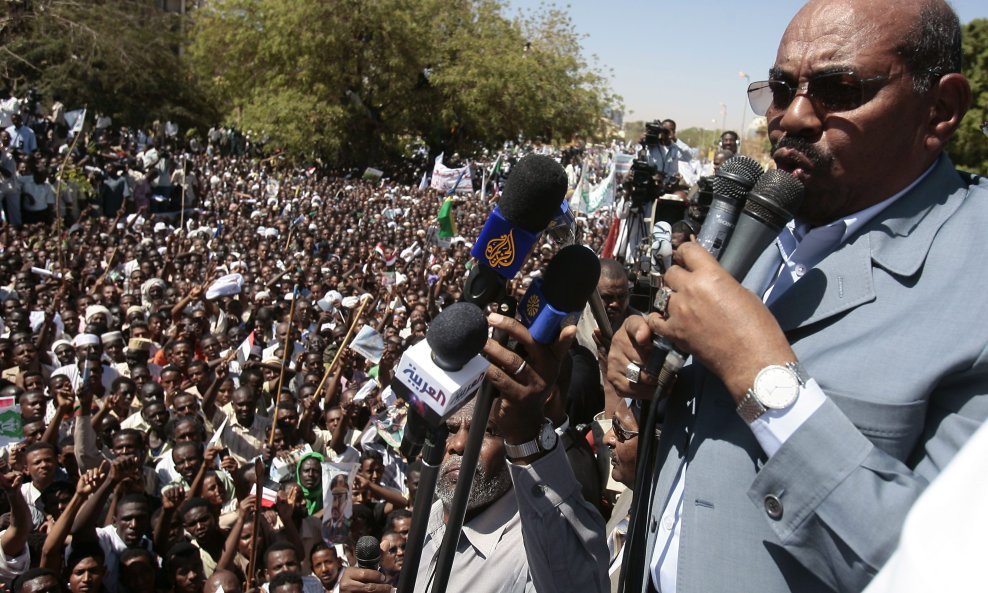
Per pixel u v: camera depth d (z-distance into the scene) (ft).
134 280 43.19
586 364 12.91
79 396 20.76
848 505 3.89
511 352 5.25
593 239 56.59
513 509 8.45
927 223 4.53
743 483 4.53
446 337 4.89
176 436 21.59
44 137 79.66
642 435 5.53
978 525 1.78
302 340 35.40
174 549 16.96
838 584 4.05
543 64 147.23
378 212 88.84
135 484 19.07
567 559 6.28
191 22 146.92
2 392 23.66
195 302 37.35
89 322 32.48
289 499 18.62
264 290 41.60
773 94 5.02
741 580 4.42
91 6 122.62
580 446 8.72
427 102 139.44
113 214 72.23
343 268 54.39
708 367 4.36
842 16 4.66
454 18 144.66
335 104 132.26
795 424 4.05
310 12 128.67
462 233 77.36
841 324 4.48
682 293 4.45
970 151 51.24
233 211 76.59
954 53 4.67
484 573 8.28
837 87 4.64
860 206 4.77
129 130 113.29
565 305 5.17
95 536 16.51
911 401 4.09
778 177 4.61
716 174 5.12
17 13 118.32
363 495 20.92
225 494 20.10
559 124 149.28
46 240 50.85
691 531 4.62
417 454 5.50
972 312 4.12
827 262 4.68
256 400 25.48
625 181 23.08
